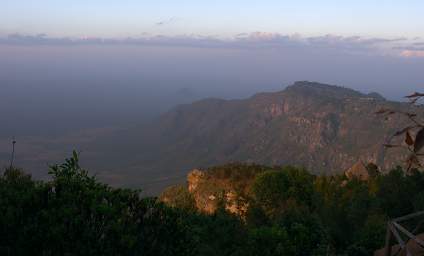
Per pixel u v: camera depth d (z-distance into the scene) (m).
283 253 16.98
